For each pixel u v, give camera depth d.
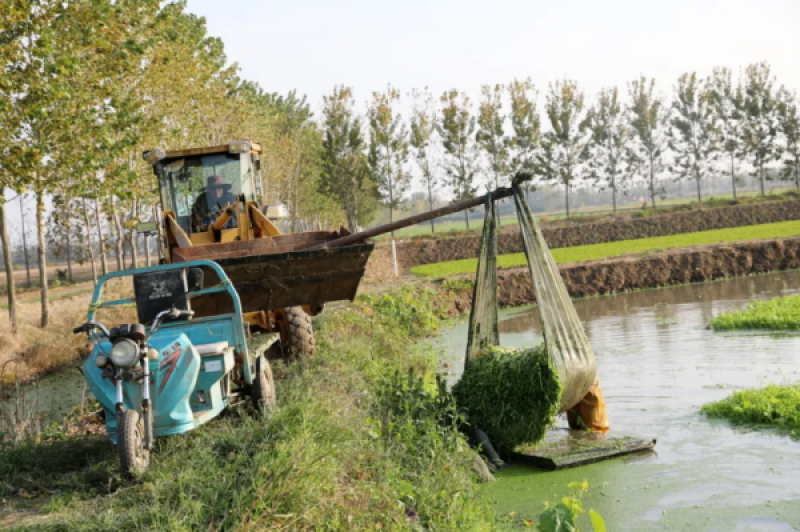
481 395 9.21
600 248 48.81
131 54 19.97
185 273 7.47
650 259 34.88
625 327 21.77
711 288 31.77
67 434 8.59
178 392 6.38
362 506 5.64
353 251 9.48
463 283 30.30
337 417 7.36
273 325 11.67
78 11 15.99
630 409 11.45
